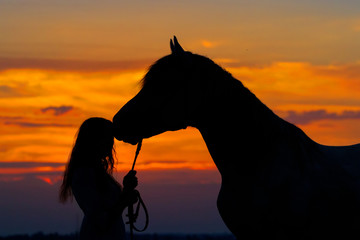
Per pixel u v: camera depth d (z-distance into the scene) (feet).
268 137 20.33
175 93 20.40
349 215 19.98
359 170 20.81
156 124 20.61
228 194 20.45
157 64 20.86
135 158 22.06
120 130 20.83
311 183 19.97
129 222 22.74
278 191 19.80
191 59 20.71
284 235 19.83
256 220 19.86
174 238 127.65
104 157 23.72
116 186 23.94
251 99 20.54
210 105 20.42
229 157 20.47
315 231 19.85
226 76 20.68
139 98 20.65
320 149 21.34
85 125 23.68
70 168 23.48
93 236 22.80
